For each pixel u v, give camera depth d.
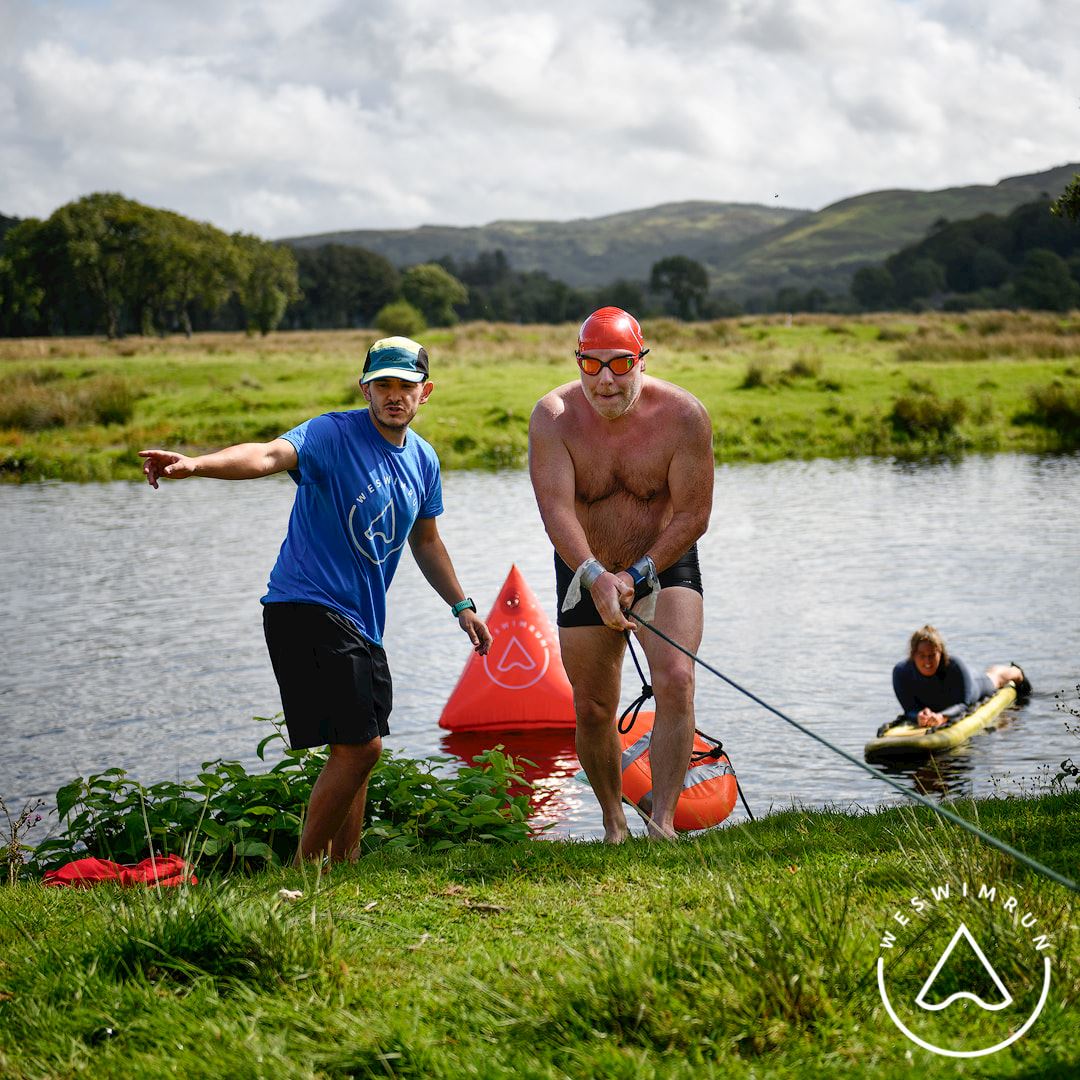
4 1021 3.04
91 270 97.00
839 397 35.16
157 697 10.44
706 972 2.93
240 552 18.31
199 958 3.34
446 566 5.44
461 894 4.08
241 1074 2.67
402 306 70.81
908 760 8.37
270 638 4.88
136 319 100.81
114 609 14.27
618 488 5.64
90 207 97.50
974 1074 2.54
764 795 7.60
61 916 3.99
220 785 5.89
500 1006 2.92
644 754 6.19
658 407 5.56
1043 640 11.25
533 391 36.53
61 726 9.65
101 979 3.21
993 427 31.84
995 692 9.58
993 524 18.03
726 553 16.44
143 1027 2.95
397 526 4.99
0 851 5.92
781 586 14.09
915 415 31.69
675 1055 2.64
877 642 11.44
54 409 36.38
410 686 10.73
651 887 4.00
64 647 12.39
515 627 9.76
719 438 31.19
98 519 22.36
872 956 3.04
